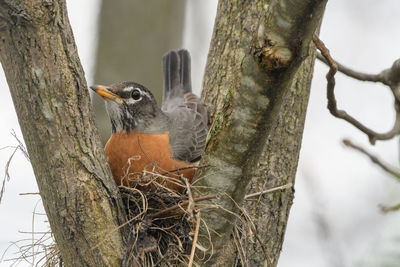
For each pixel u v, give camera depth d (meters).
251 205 10.95
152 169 12.23
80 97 8.65
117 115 12.78
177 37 20.56
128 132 12.70
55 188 8.58
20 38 8.15
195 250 9.46
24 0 8.01
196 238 8.79
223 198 9.14
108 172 9.04
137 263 9.37
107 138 18.30
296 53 7.75
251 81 8.29
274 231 11.05
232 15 12.03
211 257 9.47
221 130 8.92
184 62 17.19
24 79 8.26
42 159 8.52
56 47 8.37
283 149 11.20
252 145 8.79
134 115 12.82
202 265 9.49
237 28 11.91
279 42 7.73
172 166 12.47
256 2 11.75
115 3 20.08
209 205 9.12
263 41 7.84
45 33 8.25
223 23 12.19
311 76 11.48
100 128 18.36
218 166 9.05
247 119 8.61
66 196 8.59
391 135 12.69
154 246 9.97
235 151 8.87
